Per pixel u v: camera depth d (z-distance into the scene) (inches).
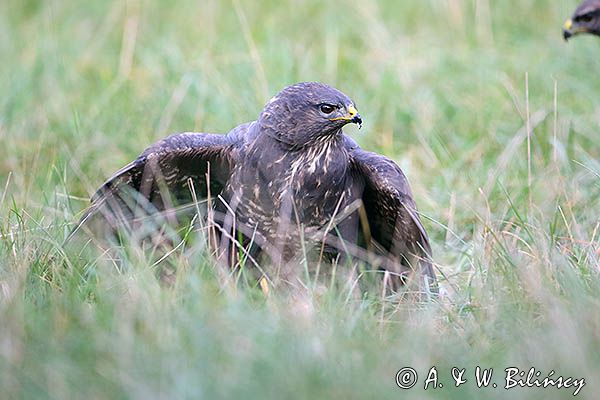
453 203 512.7
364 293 445.7
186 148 457.1
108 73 665.6
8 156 580.4
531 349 361.4
